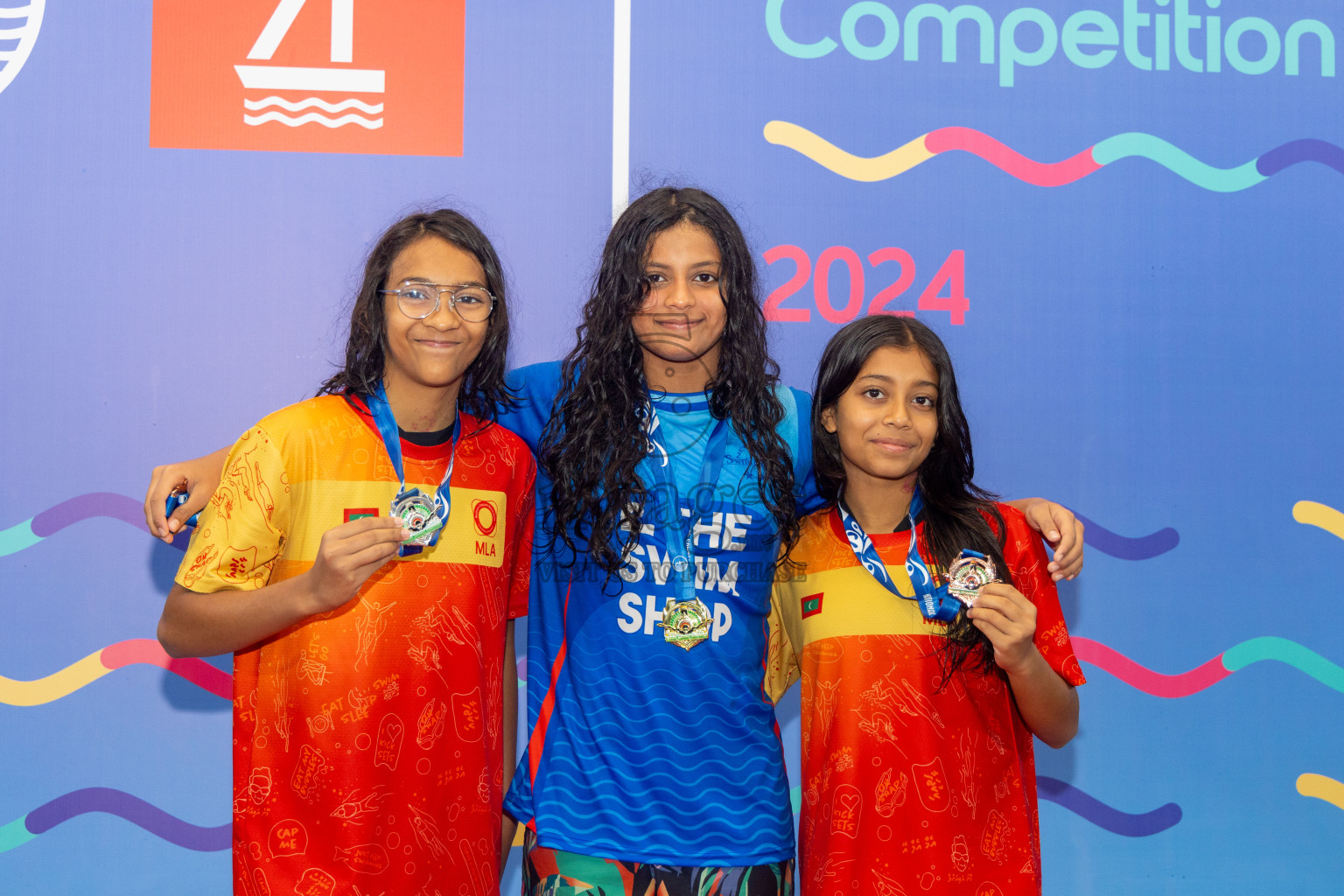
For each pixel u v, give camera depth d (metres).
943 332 1.95
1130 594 1.98
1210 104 2.01
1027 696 1.35
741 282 1.42
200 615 1.22
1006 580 1.39
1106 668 1.97
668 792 1.27
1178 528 1.99
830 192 1.93
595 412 1.38
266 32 1.84
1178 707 1.98
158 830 1.82
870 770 1.35
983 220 1.96
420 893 1.27
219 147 1.84
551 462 1.42
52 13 1.82
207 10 1.84
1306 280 2.01
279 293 1.85
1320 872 2.00
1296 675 2.01
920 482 1.45
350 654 1.26
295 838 1.25
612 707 1.29
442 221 1.36
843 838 1.34
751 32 1.92
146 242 1.83
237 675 1.31
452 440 1.36
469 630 1.32
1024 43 1.97
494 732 1.37
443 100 1.87
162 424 1.83
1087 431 1.98
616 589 1.33
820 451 1.47
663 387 1.42
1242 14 2.01
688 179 1.90
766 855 1.27
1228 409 2.01
